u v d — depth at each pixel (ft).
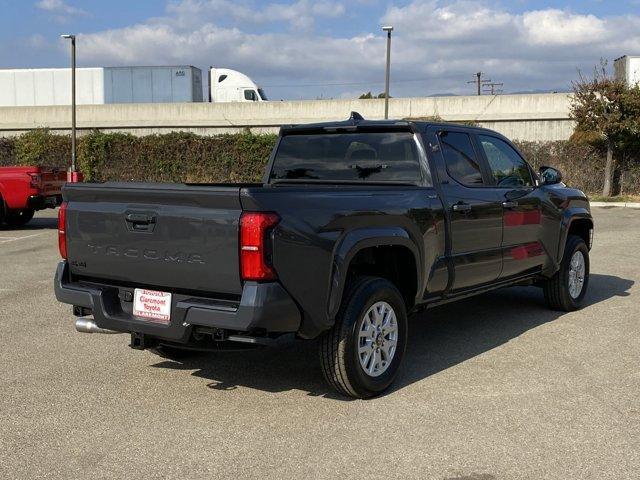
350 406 15.72
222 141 100.42
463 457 12.98
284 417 15.08
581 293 25.61
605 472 12.35
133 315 15.56
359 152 19.72
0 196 53.62
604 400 15.92
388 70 102.01
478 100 112.16
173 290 15.02
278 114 123.13
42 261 38.06
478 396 16.26
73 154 99.96
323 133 20.33
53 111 127.03
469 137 20.86
